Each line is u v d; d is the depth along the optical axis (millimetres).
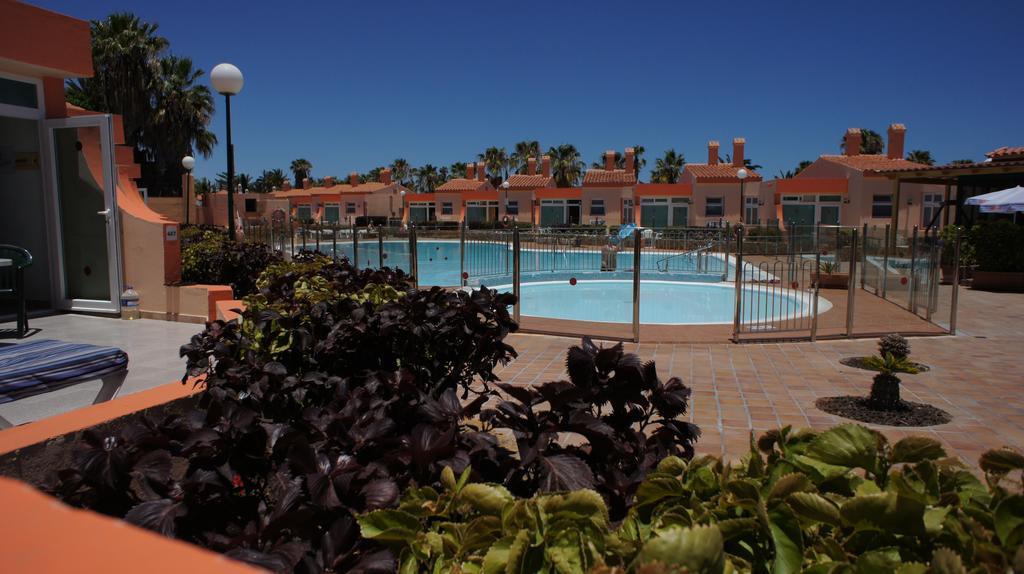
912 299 10867
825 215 30750
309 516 1605
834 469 1578
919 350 7637
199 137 33969
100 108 31156
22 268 6348
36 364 3195
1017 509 1260
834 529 1364
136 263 8016
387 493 1646
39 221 8219
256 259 8227
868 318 10281
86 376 3389
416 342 3311
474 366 3551
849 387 5844
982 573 1076
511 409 2053
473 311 3500
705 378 6180
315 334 3303
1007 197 15117
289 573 1399
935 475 1479
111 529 804
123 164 9664
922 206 28906
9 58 6969
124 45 30844
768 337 8219
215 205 29188
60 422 2631
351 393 2473
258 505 1893
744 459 1772
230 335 3217
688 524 1370
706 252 19141
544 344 7879
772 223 31125
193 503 1717
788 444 1793
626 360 2240
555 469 1755
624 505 1792
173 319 7766
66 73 7746
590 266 19359
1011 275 14352
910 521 1258
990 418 4898
